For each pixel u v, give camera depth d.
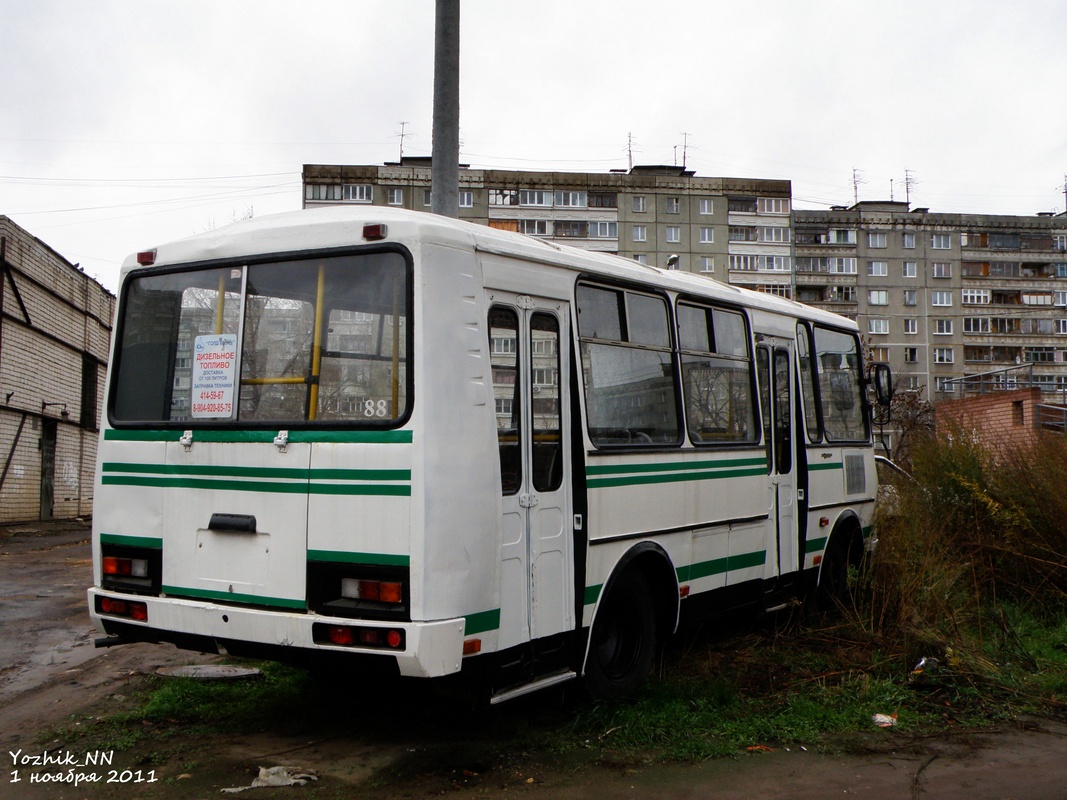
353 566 4.69
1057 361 72.62
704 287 7.40
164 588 5.29
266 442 5.00
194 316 5.46
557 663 5.53
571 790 4.72
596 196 62.97
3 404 19.62
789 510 8.38
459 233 5.02
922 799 4.70
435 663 4.51
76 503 24.83
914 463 10.93
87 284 25.30
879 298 71.19
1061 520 9.12
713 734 5.58
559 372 5.66
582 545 5.71
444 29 8.23
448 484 4.68
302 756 5.13
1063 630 8.22
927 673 6.74
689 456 6.89
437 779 4.82
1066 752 5.46
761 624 8.66
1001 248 72.62
